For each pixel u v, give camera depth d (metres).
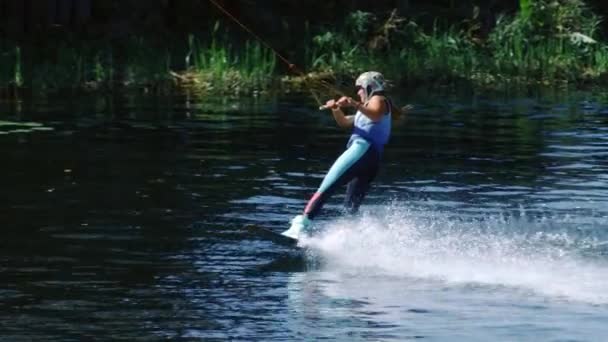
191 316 14.72
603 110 36.41
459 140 29.59
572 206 21.62
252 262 17.52
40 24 43.12
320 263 17.53
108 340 13.74
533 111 35.91
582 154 27.61
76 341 13.69
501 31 46.91
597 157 27.17
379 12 47.78
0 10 42.91
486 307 15.21
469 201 22.02
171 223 19.88
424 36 46.16
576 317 14.76
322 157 26.64
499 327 14.30
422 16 48.59
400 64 43.34
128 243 18.48
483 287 16.22
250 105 36.06
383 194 22.61
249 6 46.31
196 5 46.38
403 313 14.90
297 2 48.00
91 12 44.81
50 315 14.68
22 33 42.56
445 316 14.77
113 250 18.03
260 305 15.23
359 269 17.19
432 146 28.59
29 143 27.53
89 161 25.34
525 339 13.84
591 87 43.84
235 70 40.22
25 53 41.09
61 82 38.66
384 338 13.85
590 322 14.54
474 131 31.20
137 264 17.25
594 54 47.12
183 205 21.28
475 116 34.47
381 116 19.16
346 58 43.59
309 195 22.42
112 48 42.69
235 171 24.66
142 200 21.59
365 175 19.23
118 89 38.97
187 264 17.31
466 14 48.84
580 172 25.22
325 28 46.12
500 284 16.38
